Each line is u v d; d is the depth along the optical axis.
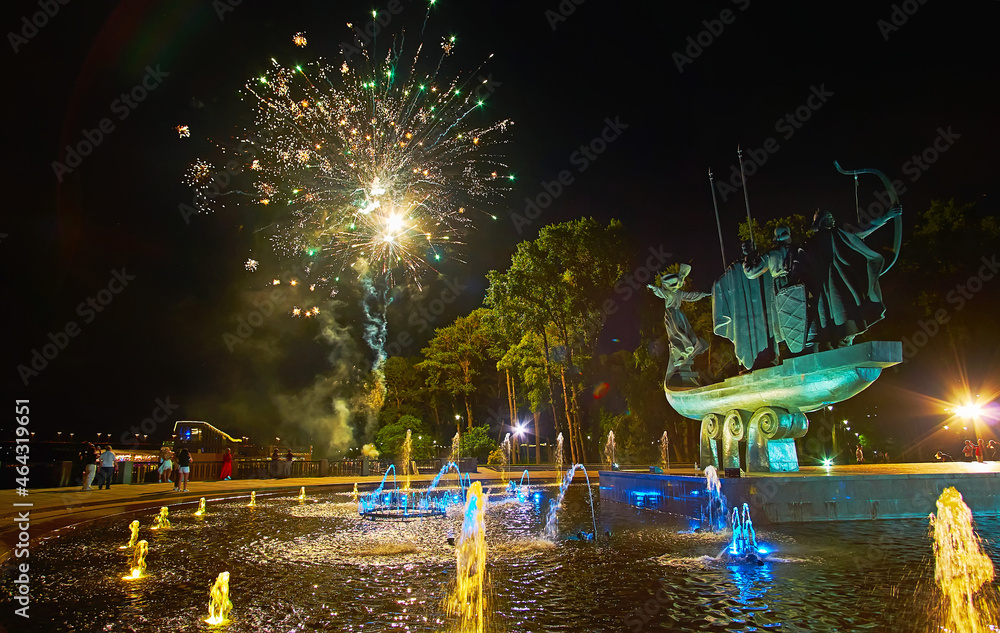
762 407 14.01
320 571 8.02
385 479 29.69
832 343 13.05
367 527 12.54
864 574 7.37
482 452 46.97
